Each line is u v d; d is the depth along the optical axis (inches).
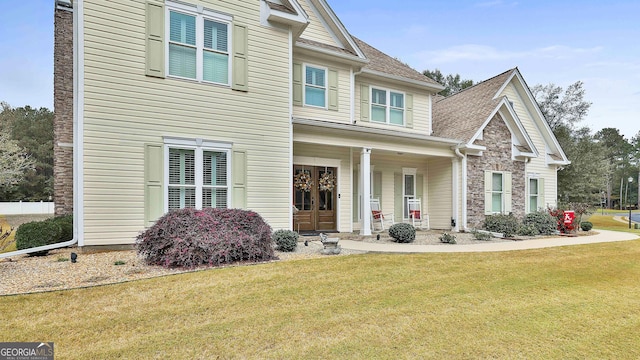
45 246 292.7
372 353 139.7
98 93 302.4
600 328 171.2
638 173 2650.1
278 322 166.2
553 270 277.0
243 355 136.3
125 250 307.7
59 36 454.6
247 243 273.1
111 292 198.8
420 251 333.4
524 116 689.6
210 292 202.5
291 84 391.5
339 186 498.9
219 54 353.7
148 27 322.0
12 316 166.7
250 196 362.9
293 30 403.9
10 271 239.1
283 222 380.5
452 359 137.1
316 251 327.3
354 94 517.7
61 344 143.1
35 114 2062.0
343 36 490.3
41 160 1771.7
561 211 574.6
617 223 998.4
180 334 152.9
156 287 208.4
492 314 183.5
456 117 631.8
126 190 310.0
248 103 366.0
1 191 1487.5
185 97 335.6
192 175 337.7
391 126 552.4
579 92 1085.1
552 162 695.7
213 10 349.4
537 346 150.3
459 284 231.3
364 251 330.6
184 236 257.4
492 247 370.3
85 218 296.2
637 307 201.9
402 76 552.4
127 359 132.6
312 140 418.3
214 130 347.6
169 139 327.0
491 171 578.2
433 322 170.7
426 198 612.1
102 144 302.4
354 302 193.8
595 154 913.5
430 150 524.4
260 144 370.6
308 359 134.1
